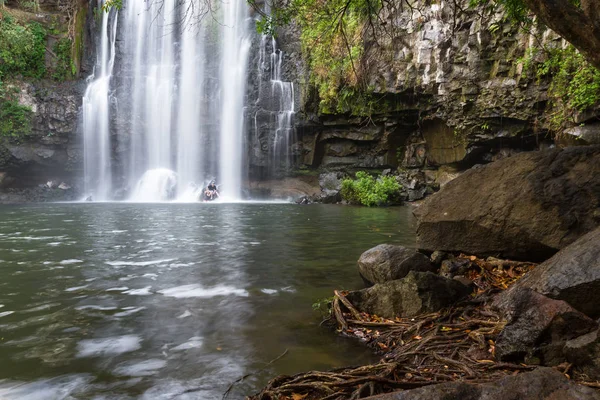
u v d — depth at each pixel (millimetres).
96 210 18281
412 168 23172
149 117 27984
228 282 5867
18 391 2855
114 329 4055
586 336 2799
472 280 5035
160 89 28125
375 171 24688
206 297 5152
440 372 2994
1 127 24516
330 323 4270
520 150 18781
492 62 17906
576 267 3547
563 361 2873
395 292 4398
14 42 25047
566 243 4941
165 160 28188
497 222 5484
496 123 18375
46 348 3588
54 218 14672
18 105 24828
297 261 7320
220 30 28562
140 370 3193
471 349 3344
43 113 25516
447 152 21328
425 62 19625
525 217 5293
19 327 4082
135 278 6051
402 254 5344
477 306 4270
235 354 3514
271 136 26797
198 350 3584
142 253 7977
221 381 3033
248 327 4160
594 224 4863
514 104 17312
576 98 13297
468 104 18750
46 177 26984
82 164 27000
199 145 27906
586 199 5016
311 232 11094
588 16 3707
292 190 26438
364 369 2982
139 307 4738
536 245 5207
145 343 3721
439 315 4066
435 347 3461
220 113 27766
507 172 5785
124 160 27781
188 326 4164
